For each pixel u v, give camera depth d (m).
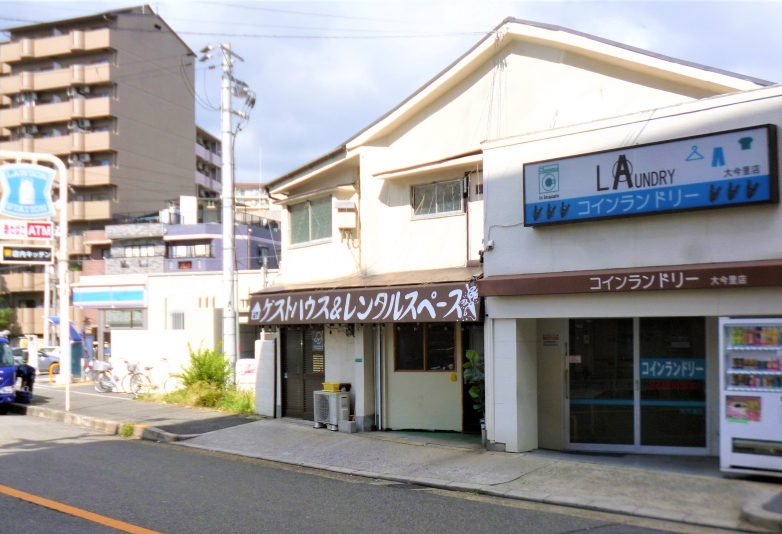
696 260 9.34
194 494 8.69
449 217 13.21
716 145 9.08
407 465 10.44
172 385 21.44
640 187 9.73
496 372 11.16
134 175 47.75
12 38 49.06
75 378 28.41
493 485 9.02
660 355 11.04
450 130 13.22
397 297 12.10
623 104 11.08
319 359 14.89
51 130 47.66
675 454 10.77
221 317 21.72
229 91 17.81
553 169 10.59
